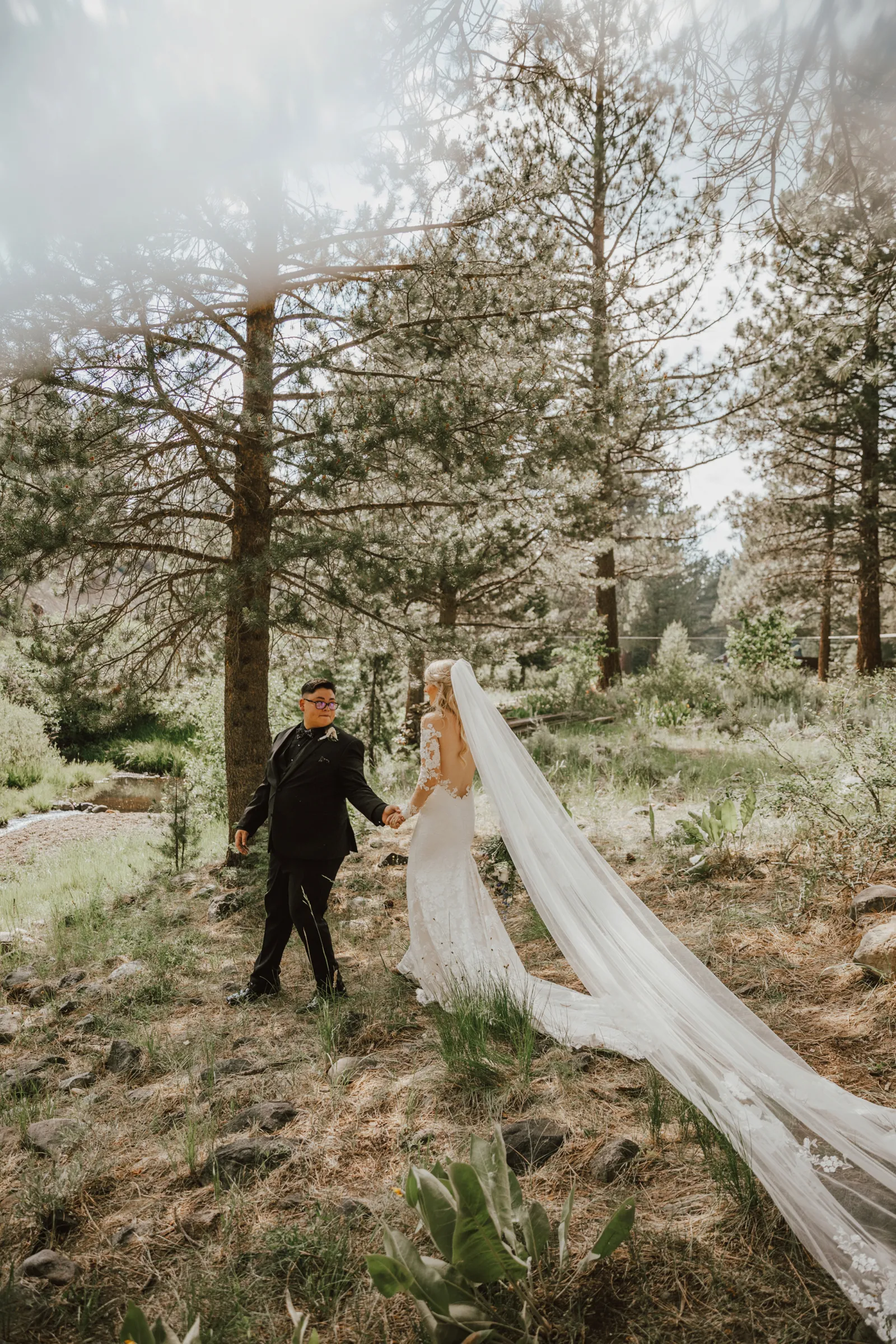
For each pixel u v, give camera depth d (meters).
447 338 7.09
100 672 7.93
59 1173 2.85
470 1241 1.96
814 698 14.36
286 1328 2.15
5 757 18.03
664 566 21.53
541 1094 3.14
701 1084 2.90
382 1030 3.92
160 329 5.96
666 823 7.38
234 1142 2.95
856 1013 3.48
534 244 6.95
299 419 7.28
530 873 3.94
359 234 5.74
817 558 20.88
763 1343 1.98
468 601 13.05
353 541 7.14
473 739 4.07
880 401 15.84
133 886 7.82
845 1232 2.19
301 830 4.41
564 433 8.20
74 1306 2.27
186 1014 4.43
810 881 4.80
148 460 7.21
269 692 10.50
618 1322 2.08
